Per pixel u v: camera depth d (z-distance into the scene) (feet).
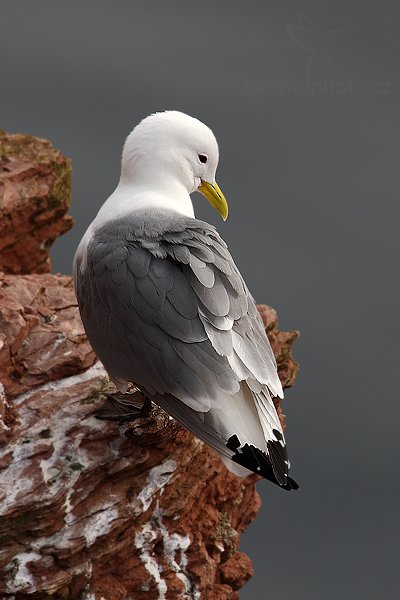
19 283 49.32
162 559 44.42
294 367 52.24
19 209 58.13
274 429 40.11
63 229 61.72
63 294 49.39
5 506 40.86
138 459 43.47
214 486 46.62
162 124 47.67
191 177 48.52
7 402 44.06
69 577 41.75
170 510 44.47
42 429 43.37
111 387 45.39
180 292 40.65
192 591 44.62
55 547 41.55
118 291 41.55
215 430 39.40
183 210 47.62
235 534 47.26
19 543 41.37
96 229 44.83
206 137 48.16
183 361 40.04
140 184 47.39
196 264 40.96
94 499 42.80
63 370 45.50
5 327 45.60
